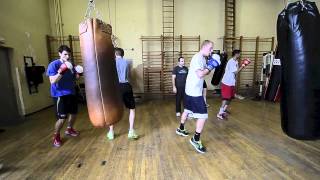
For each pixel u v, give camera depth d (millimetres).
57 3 7098
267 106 5984
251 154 2893
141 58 7512
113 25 7324
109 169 2549
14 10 5258
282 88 1624
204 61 2869
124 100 3391
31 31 5992
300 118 1511
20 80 5324
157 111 5609
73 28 7215
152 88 7656
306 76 1456
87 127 4242
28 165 2682
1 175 2451
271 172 2422
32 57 5973
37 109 5957
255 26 7785
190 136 3609
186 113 3453
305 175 2348
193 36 7578
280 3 7738
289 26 1486
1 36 4789
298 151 2971
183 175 2389
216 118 4742
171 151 3021
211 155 2881
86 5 7164
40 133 3951
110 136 3547
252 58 7891
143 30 7406
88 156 2906
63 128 4176
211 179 2301
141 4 7312
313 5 1474
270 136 3574
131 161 2742
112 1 7234
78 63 7328
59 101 3170
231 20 7617
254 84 7910
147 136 3650
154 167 2578
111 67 1806
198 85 2857
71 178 2365
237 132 3795
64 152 3051
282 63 1600
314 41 1437
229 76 4480
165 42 7508
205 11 7527
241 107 5875
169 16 7410
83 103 6777
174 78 4801
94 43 1680
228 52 7656
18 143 3455
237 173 2414
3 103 4887
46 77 6504
